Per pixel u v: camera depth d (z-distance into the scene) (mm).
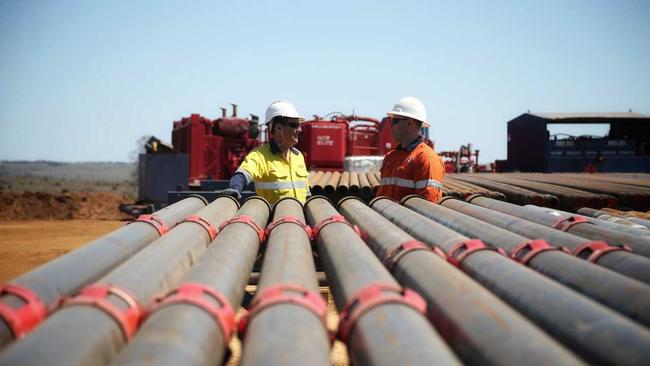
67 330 1889
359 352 1985
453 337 2135
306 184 6398
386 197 5688
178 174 16969
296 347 1875
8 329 2039
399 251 3092
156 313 2098
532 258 3076
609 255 3014
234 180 5543
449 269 2650
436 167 5637
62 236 19203
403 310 2104
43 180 75688
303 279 2623
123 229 3676
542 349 1764
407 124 5984
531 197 7457
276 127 6059
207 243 3793
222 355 2131
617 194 7770
